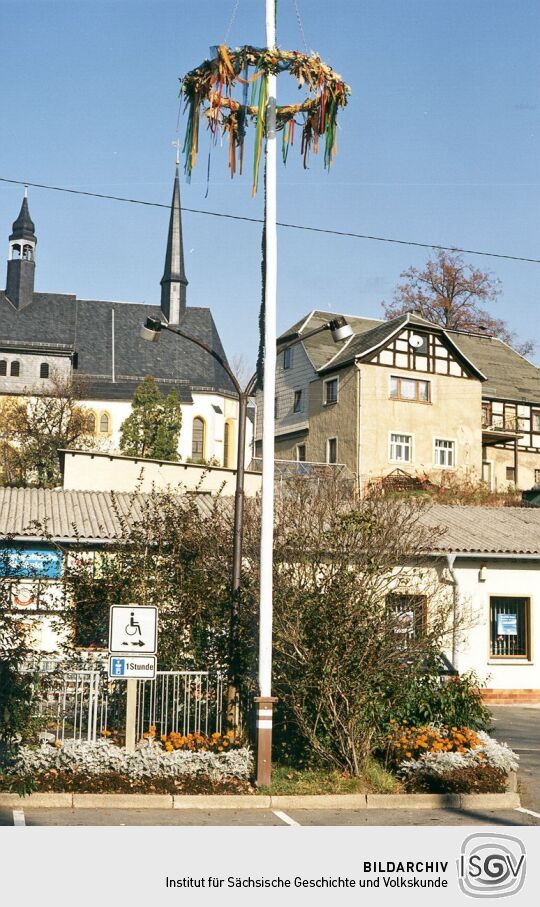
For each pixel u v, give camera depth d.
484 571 25.03
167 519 15.07
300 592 12.77
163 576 14.41
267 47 12.63
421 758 12.41
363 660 12.34
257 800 11.43
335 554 12.84
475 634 24.75
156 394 63.59
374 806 11.60
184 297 84.06
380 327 54.75
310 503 16.30
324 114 12.78
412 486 45.22
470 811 11.52
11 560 14.93
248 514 15.63
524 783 13.47
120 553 14.70
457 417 53.81
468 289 62.25
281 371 58.78
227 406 77.88
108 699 13.02
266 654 12.09
